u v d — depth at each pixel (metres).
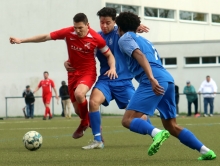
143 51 19.50
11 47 90.75
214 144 27.86
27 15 91.19
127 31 19.97
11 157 22.77
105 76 27.41
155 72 19.27
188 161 20.17
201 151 20.19
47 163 20.31
